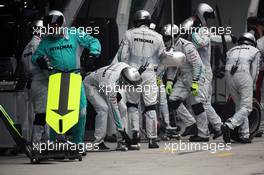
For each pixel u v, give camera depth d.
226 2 61.25
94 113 50.50
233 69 45.59
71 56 38.31
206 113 47.91
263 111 51.12
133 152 40.94
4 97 40.59
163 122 48.31
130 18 55.94
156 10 57.91
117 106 41.25
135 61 43.00
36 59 38.00
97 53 38.38
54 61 38.25
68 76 36.31
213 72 54.34
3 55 45.38
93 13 53.91
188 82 47.00
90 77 42.34
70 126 35.59
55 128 35.62
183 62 43.56
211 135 51.97
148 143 45.66
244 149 41.88
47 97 36.78
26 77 41.12
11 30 45.28
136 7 55.78
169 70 46.78
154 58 43.28
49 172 33.00
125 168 34.06
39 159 36.31
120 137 41.97
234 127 44.81
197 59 45.97
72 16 50.50
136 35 42.97
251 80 45.53
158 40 43.06
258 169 33.31
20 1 45.25
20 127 40.75
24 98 41.00
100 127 42.41
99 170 33.47
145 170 33.31
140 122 47.84
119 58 43.22
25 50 41.28
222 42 51.50
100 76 41.47
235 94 46.12
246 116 45.25
